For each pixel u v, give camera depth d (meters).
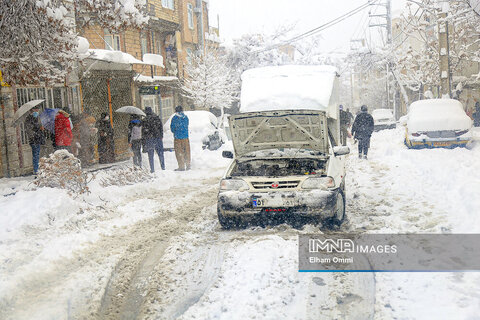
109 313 4.69
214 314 4.43
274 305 4.57
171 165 15.45
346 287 4.95
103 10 12.16
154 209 8.97
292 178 7.18
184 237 7.05
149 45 25.72
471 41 28.19
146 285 5.32
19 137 12.69
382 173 12.21
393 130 28.02
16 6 9.29
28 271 5.45
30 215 7.59
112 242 6.90
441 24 22.11
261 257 5.80
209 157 15.80
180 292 5.07
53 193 8.54
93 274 5.56
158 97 26.16
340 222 7.44
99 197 9.59
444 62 22.25
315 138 8.42
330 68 11.12
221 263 5.86
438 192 9.00
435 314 4.14
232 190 7.24
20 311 4.60
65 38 10.69
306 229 7.07
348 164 14.55
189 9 32.25
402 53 39.09
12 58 9.70
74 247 6.50
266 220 7.61
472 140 15.76
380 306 4.47
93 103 16.89
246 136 8.68
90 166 14.45
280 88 10.59
